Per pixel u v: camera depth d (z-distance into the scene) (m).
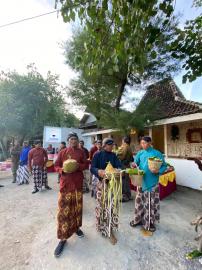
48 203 5.36
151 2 1.88
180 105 7.72
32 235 3.54
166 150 8.25
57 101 22.42
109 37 2.21
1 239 3.41
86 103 8.96
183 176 7.35
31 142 20.34
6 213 4.67
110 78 8.34
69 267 2.62
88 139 17.16
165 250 2.99
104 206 3.32
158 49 6.35
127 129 7.36
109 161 3.43
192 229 3.66
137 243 3.16
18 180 8.16
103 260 2.75
